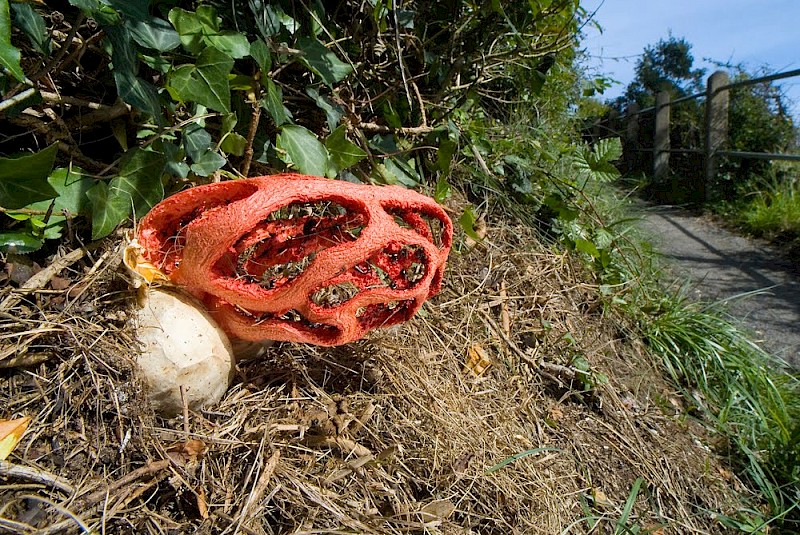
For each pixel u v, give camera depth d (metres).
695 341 2.20
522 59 2.23
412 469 1.22
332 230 1.08
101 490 0.89
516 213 2.26
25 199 1.00
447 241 1.17
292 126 1.43
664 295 2.46
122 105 1.26
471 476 1.25
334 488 1.07
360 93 1.91
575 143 3.56
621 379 1.95
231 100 1.47
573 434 1.64
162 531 0.90
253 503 0.96
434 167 1.98
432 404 1.35
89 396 0.97
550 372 1.79
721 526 1.61
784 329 2.63
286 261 1.07
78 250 1.17
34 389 0.96
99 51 1.26
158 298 1.02
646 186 5.89
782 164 4.57
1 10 0.89
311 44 1.50
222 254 0.96
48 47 1.12
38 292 1.07
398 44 1.76
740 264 3.42
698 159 5.32
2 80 1.05
